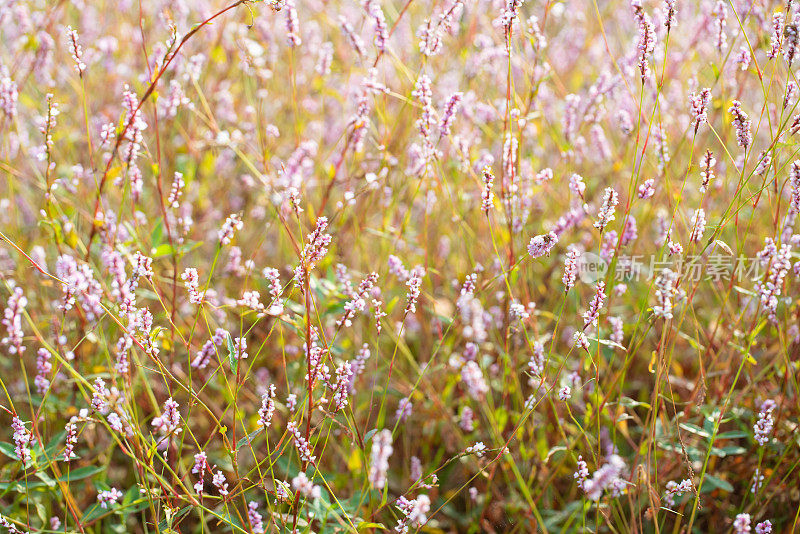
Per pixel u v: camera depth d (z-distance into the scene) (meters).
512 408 0.93
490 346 0.93
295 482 0.75
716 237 0.84
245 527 0.82
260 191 1.01
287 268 0.97
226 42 1.03
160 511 0.85
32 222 1.01
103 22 1.10
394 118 1.03
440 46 0.88
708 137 1.02
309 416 0.81
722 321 0.91
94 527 0.90
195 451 0.92
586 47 1.09
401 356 0.97
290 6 0.84
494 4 0.96
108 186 0.96
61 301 0.88
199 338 0.93
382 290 0.95
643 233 0.93
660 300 0.80
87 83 1.04
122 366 0.81
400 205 1.00
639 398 0.95
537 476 0.91
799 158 0.87
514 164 0.91
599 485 0.73
